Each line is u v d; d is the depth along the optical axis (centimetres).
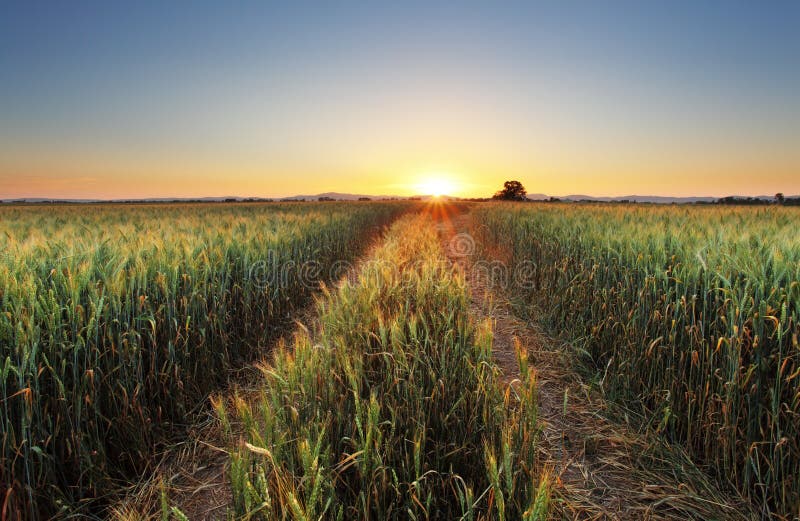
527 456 196
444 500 204
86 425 257
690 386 296
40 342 244
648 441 302
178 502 248
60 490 233
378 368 278
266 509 154
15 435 229
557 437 310
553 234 666
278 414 201
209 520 233
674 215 835
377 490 190
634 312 380
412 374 235
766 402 256
